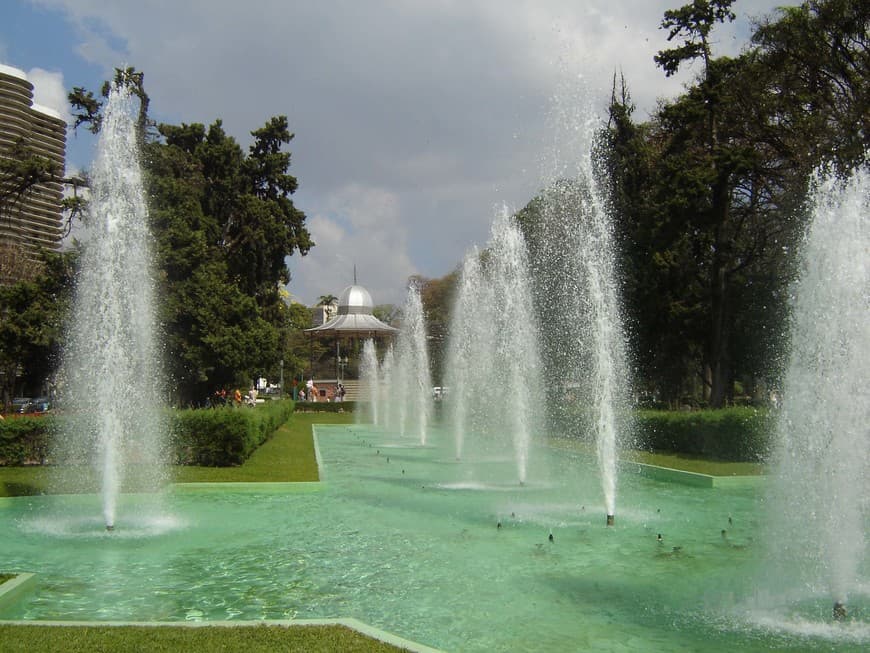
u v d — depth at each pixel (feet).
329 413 148.66
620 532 33.53
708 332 98.48
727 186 89.61
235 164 96.22
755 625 20.70
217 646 16.80
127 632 17.81
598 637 19.72
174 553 29.35
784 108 83.92
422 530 33.88
